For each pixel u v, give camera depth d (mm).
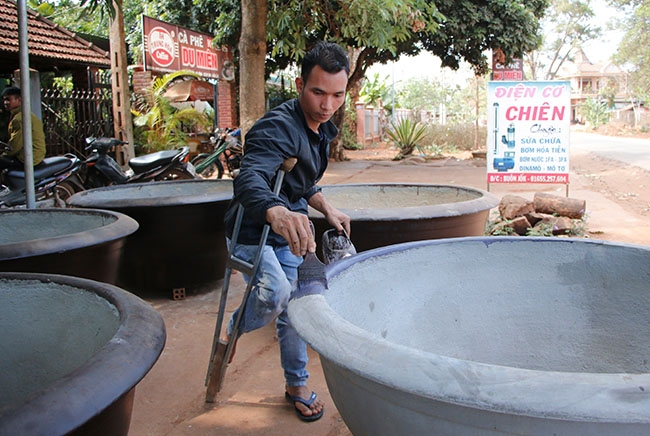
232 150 10406
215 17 12914
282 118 2010
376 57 14328
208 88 13516
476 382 882
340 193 3750
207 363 2951
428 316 1824
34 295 1653
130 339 1194
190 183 4469
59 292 1622
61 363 1600
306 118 2074
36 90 7773
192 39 11641
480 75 14984
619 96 58406
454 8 12781
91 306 1534
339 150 15805
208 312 3705
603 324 1803
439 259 1841
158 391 2660
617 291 1782
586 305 1836
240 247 2285
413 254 1796
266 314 2250
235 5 11820
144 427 2348
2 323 1690
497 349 1882
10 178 6109
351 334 1078
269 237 2268
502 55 13734
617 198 8484
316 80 1929
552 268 1874
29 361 1665
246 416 2434
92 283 1576
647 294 1720
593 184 10273
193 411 2477
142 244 3623
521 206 5523
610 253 1798
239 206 2273
